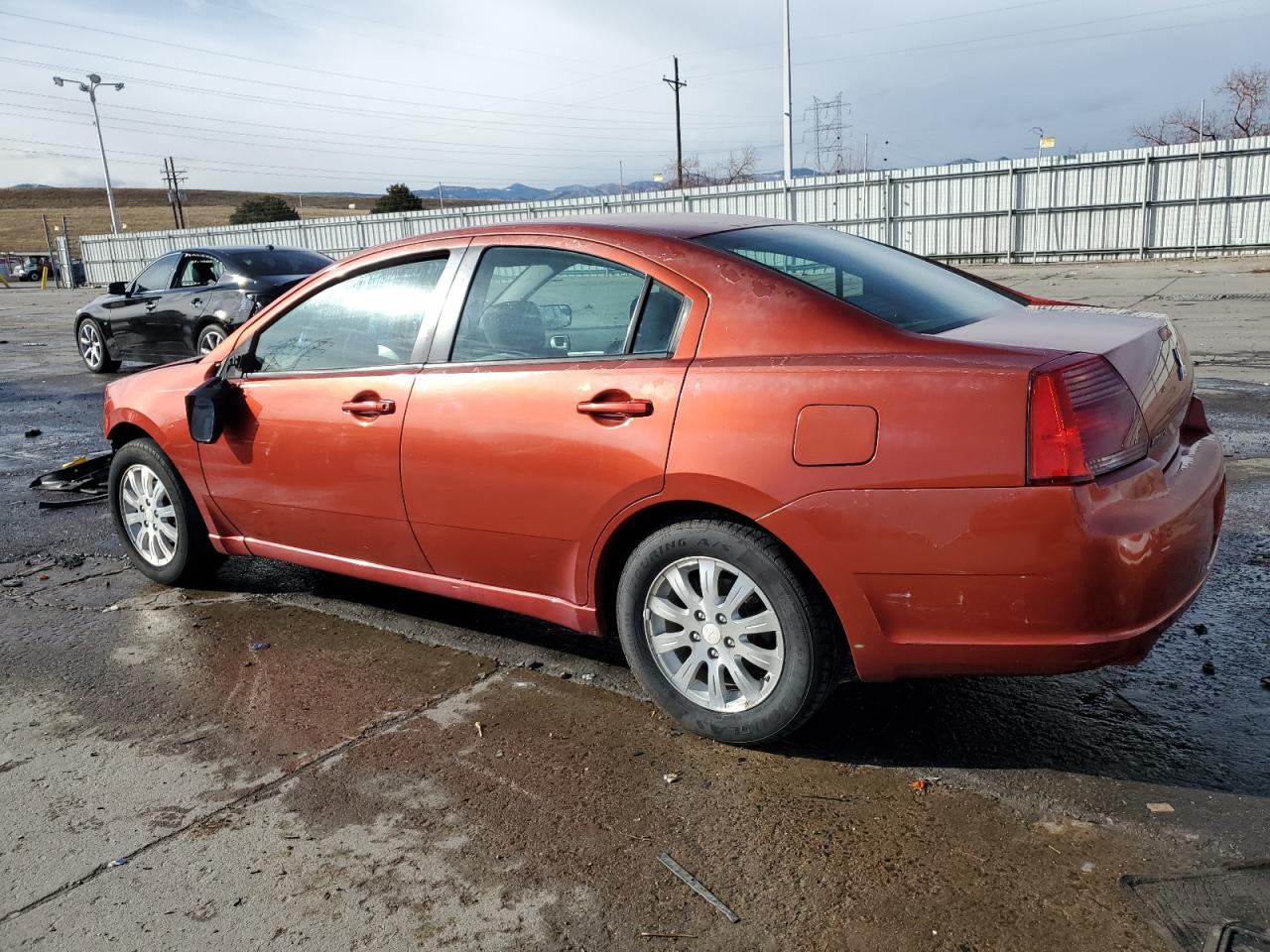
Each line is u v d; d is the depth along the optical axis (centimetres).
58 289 4350
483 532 328
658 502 282
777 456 260
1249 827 241
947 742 289
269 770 293
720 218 348
